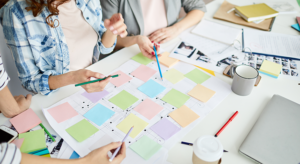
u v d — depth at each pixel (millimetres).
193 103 815
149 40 1112
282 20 1349
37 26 880
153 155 635
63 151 657
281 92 865
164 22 1411
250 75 854
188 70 978
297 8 1452
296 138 648
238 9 1378
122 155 600
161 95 851
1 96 719
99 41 1149
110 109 792
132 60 1048
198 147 538
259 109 790
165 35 1198
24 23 839
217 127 726
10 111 752
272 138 651
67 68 1031
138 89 880
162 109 790
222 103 815
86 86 792
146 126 727
